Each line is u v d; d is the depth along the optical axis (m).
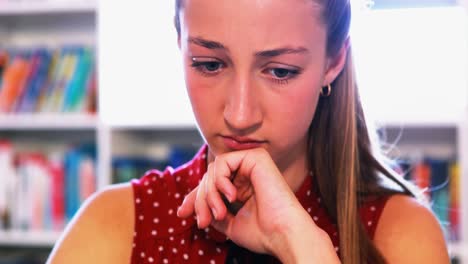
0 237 2.43
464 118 2.18
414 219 0.95
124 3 2.57
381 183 1.00
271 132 0.81
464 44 2.37
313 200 1.00
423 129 2.51
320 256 0.81
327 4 0.81
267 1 0.75
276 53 0.77
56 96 2.45
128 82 2.58
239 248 0.96
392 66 2.42
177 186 1.01
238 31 0.75
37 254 2.75
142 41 2.59
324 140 0.99
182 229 0.98
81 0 2.41
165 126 2.40
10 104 2.46
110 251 0.96
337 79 0.97
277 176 0.85
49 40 2.76
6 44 2.72
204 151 1.01
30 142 2.80
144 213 1.00
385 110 2.42
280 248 0.84
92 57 2.45
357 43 1.00
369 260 0.93
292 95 0.80
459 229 2.19
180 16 0.82
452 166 2.21
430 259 0.91
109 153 2.40
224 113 0.79
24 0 2.48
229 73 0.78
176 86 2.58
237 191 0.89
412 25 2.41
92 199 1.01
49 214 2.46
